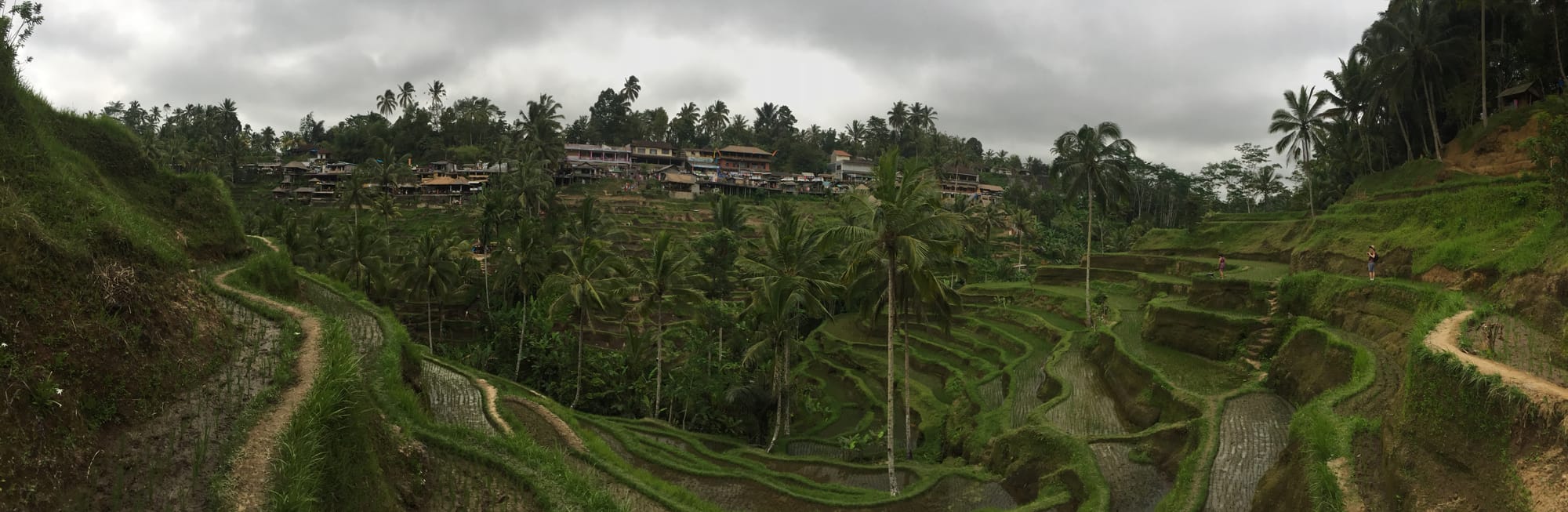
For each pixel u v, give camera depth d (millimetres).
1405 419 15961
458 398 26875
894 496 26234
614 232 73500
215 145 125188
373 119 143750
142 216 21328
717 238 64875
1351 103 59094
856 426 41844
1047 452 26797
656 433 36375
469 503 14047
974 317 56594
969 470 28734
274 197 111062
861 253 25859
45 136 18109
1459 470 13828
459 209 98688
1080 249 103812
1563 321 18172
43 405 7730
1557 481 11547
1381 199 47094
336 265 55250
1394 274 33594
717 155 138000
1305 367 27984
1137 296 54062
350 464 10633
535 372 53219
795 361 50531
